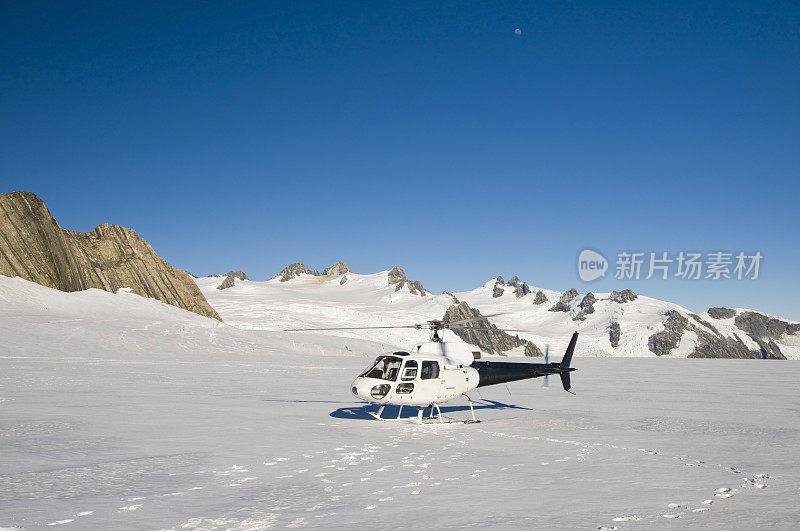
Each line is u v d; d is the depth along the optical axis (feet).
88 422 48.70
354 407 66.95
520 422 56.80
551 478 31.65
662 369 217.15
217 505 25.18
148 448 38.32
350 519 23.29
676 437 47.50
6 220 228.84
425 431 49.98
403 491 28.27
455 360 58.65
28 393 69.72
